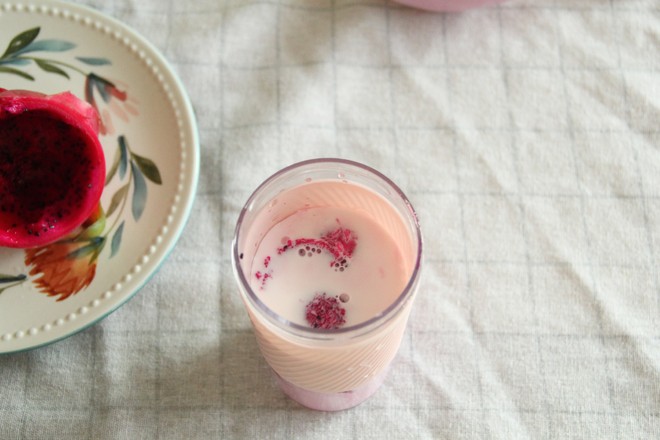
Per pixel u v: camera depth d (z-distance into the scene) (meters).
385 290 0.52
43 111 0.56
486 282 0.59
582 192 0.61
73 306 0.55
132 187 0.58
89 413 0.56
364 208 0.54
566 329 0.58
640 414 0.56
